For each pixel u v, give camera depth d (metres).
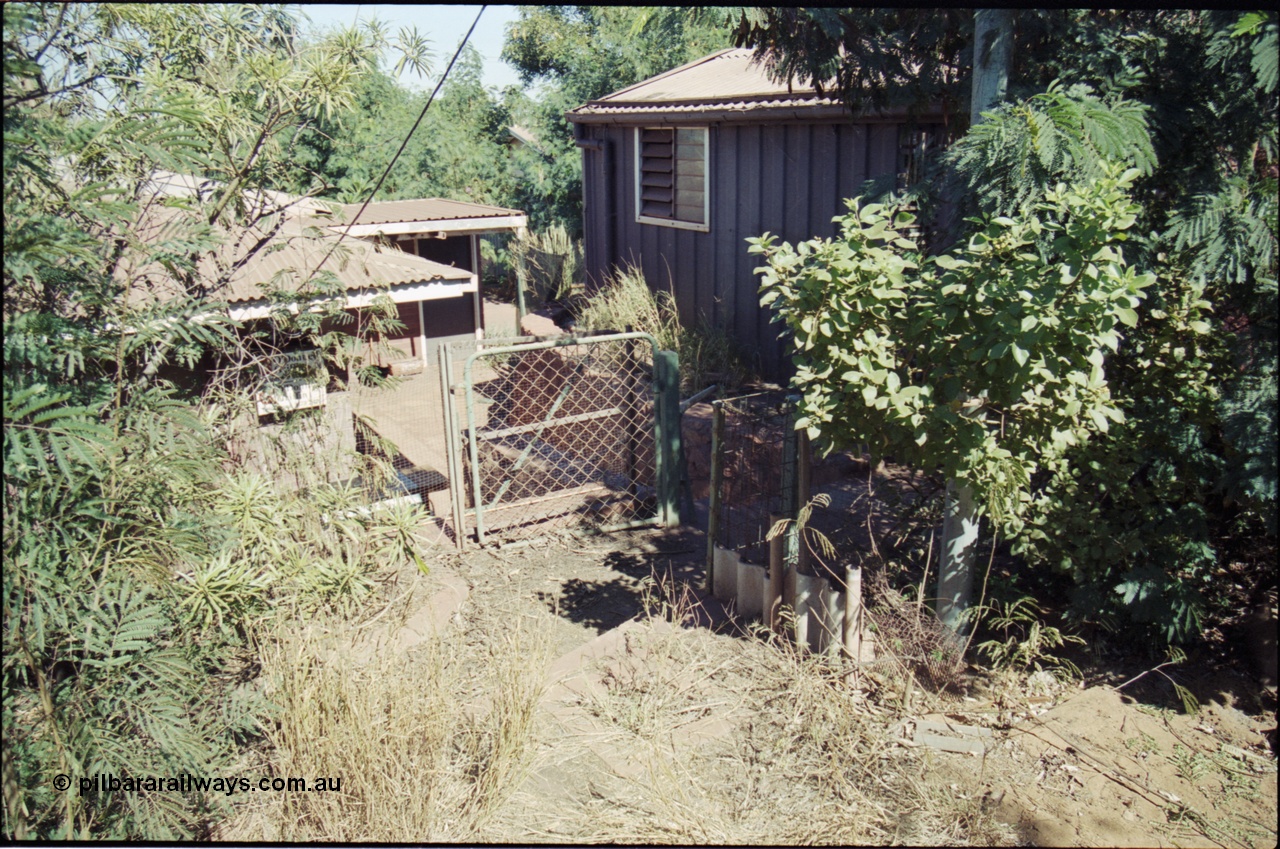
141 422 3.22
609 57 19.97
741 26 5.12
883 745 3.74
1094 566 4.11
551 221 19.84
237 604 3.66
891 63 5.23
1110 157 3.72
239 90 4.36
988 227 3.54
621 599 5.14
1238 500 4.02
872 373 3.60
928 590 4.57
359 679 3.64
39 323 2.89
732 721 3.93
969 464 3.66
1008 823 3.35
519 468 6.08
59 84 3.46
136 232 3.52
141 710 3.00
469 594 5.21
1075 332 3.39
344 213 4.89
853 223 3.73
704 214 10.52
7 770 2.69
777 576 4.39
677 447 6.11
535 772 3.63
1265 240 3.80
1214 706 4.02
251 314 4.71
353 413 5.34
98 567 3.06
